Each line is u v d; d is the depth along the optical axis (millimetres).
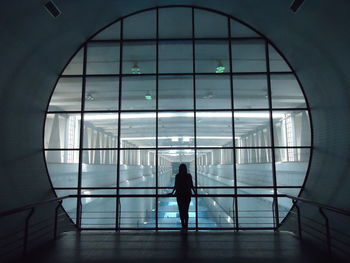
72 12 5680
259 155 15023
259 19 6492
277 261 3596
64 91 9672
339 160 5176
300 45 6000
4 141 4965
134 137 19266
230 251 4059
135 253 3971
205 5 6887
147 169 25375
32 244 4645
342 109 5102
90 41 7203
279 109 6715
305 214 5809
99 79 8391
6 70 4875
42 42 5590
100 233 5406
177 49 7527
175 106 12602
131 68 8344
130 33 7289
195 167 6496
